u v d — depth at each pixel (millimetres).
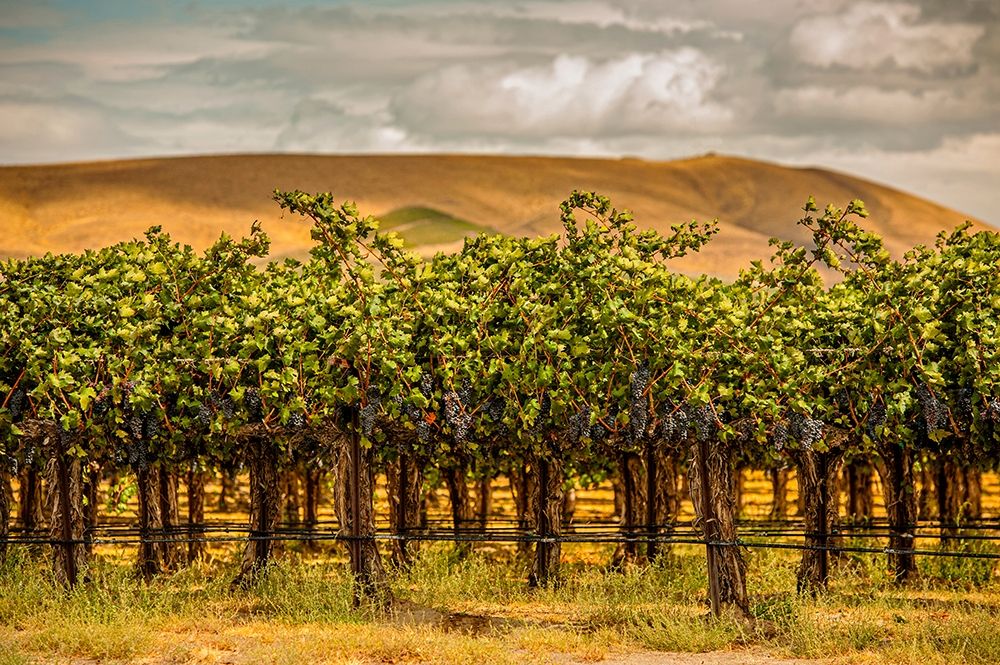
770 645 24312
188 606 27016
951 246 29172
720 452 25938
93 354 26984
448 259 29438
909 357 25594
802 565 29656
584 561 36031
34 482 35500
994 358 24703
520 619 26922
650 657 23531
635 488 34719
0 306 27688
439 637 24016
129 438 27625
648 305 26000
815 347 27844
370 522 27391
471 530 33188
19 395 26844
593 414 26000
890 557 31859
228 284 30016
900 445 28359
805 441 25609
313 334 27203
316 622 25828
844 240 27438
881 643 24266
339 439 27328
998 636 23219
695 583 30328
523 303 26719
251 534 29859
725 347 25609
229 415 26906
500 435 27891
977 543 33781
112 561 33844
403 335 26094
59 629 24109
